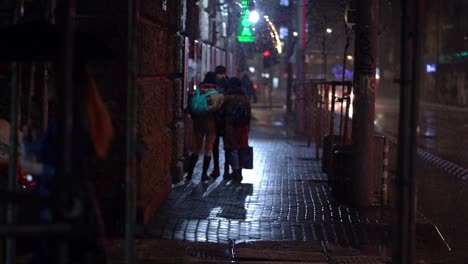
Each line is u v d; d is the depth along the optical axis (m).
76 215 4.44
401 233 6.98
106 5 9.59
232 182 15.56
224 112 15.66
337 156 13.28
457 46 66.25
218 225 10.95
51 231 4.32
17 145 6.57
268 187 14.95
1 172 8.59
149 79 11.17
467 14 64.06
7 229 4.27
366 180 12.63
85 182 5.15
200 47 21.25
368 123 12.49
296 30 28.72
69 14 4.45
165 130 13.24
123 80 9.65
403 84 6.85
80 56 5.32
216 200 13.12
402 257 7.00
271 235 10.43
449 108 60.22
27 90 9.19
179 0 14.48
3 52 5.43
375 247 9.97
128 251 5.59
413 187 6.95
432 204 13.86
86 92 5.32
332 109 16.16
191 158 15.66
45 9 8.70
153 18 11.09
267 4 30.86
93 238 5.11
